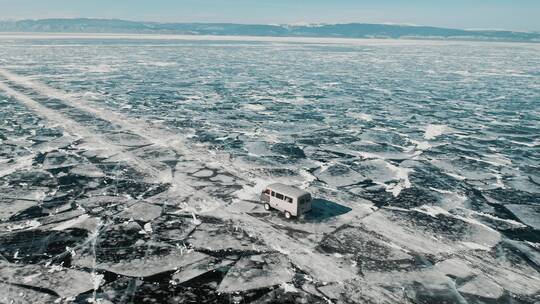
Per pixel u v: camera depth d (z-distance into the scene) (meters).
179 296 11.74
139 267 13.19
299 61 103.19
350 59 112.56
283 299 11.73
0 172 21.80
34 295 11.55
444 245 15.38
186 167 23.86
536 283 13.02
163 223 16.44
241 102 46.38
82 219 16.58
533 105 47.31
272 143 30.05
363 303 11.64
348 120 38.56
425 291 12.32
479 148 29.88
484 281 13.00
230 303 11.49
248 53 127.31
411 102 48.50
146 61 91.81
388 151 28.81
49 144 27.56
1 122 33.16
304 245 14.96
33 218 16.55
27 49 116.31
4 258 13.48
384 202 19.59
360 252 14.58
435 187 21.92
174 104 43.91
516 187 22.17
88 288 11.98
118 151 26.58
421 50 163.38
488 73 81.06
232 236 15.48
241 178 22.33
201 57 107.50
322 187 21.41
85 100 44.31
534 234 16.61
